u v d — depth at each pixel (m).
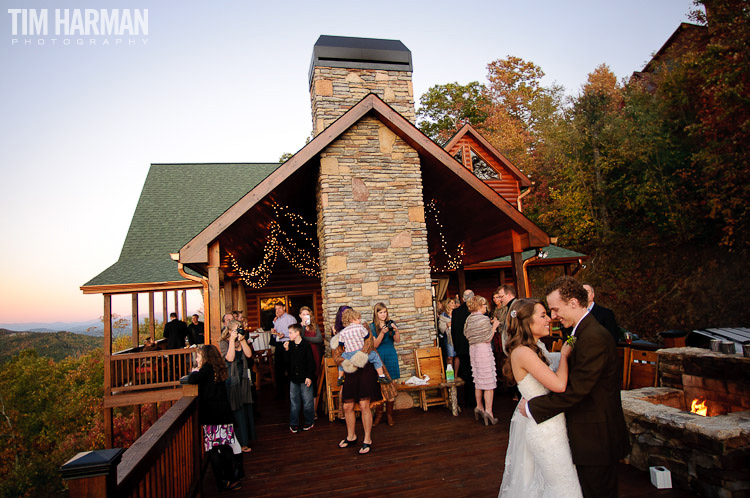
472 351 6.62
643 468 4.55
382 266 8.03
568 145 24.23
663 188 18.73
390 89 10.41
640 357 6.36
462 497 4.20
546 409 2.78
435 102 31.94
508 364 3.18
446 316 8.39
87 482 2.04
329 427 6.91
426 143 8.24
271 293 14.71
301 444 6.13
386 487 4.54
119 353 10.87
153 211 15.29
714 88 16.31
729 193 16.12
